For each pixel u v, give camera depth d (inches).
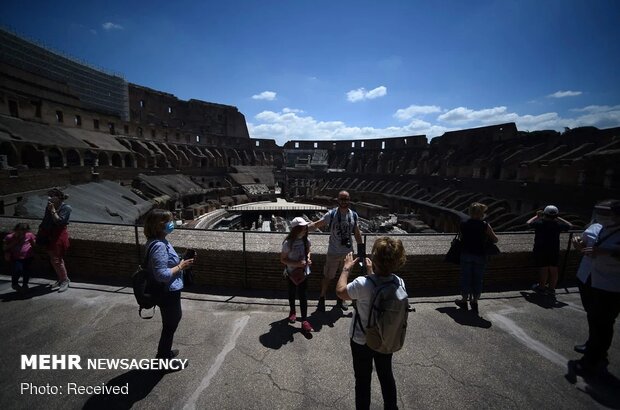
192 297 226.5
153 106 2496.3
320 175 2667.3
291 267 182.9
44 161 1052.5
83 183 1107.3
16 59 1517.0
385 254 108.8
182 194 1701.5
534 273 263.4
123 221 900.6
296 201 2314.2
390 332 104.3
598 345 146.7
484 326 192.4
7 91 1170.6
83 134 1498.5
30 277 257.1
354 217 211.5
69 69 1822.1
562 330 189.6
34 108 1283.2
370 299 110.5
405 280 244.2
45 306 208.8
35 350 161.2
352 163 2709.2
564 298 234.2
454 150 1887.3
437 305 220.2
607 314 144.6
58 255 230.5
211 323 190.7
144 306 136.2
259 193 2353.6
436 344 172.1
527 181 1151.0
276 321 194.5
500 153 1433.3
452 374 148.0
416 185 1916.8
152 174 1786.4
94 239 259.8
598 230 163.6
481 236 203.5
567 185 971.3
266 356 159.0
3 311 200.8
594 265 151.4
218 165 2566.4
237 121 3346.5
